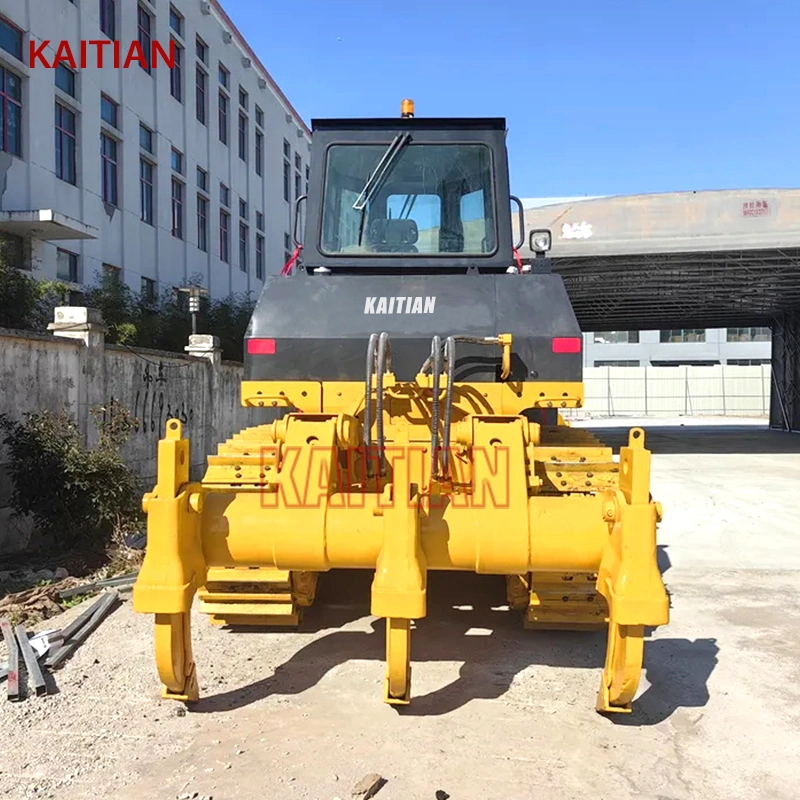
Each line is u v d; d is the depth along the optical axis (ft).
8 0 46.52
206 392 36.19
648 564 9.71
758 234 44.80
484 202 16.55
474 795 9.10
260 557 10.55
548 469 12.76
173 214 71.10
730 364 147.43
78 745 10.27
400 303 14.58
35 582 18.57
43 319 36.76
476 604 16.57
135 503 23.06
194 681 11.44
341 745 10.29
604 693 11.07
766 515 29.55
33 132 49.06
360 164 16.63
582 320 86.84
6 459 21.25
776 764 9.96
